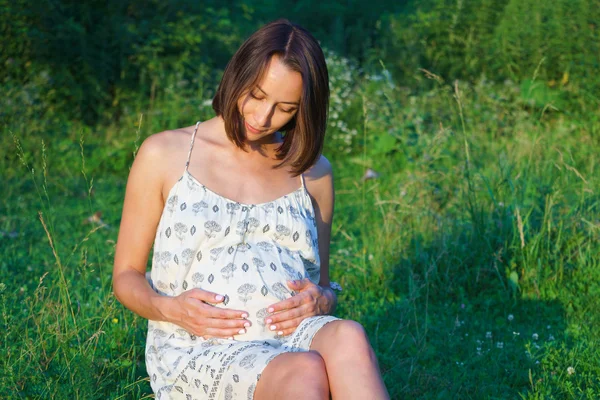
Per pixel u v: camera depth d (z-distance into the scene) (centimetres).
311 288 251
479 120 823
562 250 499
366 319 433
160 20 1077
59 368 313
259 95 247
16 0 949
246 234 253
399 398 340
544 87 877
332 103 919
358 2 1532
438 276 477
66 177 812
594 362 365
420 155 723
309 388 207
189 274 249
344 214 671
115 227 645
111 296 380
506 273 477
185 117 928
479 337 410
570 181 562
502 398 332
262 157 265
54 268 496
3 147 812
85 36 1002
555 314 444
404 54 1104
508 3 1065
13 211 671
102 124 964
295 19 1516
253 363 223
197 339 248
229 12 1355
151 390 321
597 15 950
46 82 931
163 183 257
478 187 562
